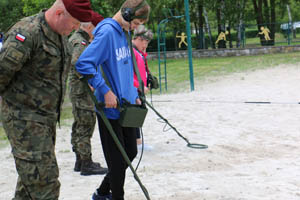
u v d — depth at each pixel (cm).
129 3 322
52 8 262
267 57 2431
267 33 2867
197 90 1321
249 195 389
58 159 583
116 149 331
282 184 420
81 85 465
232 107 945
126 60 338
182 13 3531
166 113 927
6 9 2462
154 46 3462
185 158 554
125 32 339
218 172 479
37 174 264
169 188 423
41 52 259
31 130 264
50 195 270
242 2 3362
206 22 3644
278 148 584
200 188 418
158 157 566
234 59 2519
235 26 3198
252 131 705
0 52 251
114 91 327
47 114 272
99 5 1445
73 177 487
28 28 255
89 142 495
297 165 490
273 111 866
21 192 280
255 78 1515
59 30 262
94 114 480
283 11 4250
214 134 698
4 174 523
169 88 1445
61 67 273
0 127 900
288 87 1217
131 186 436
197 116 870
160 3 3350
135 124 325
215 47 3372
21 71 262
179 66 2350
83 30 451
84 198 405
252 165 502
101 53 314
